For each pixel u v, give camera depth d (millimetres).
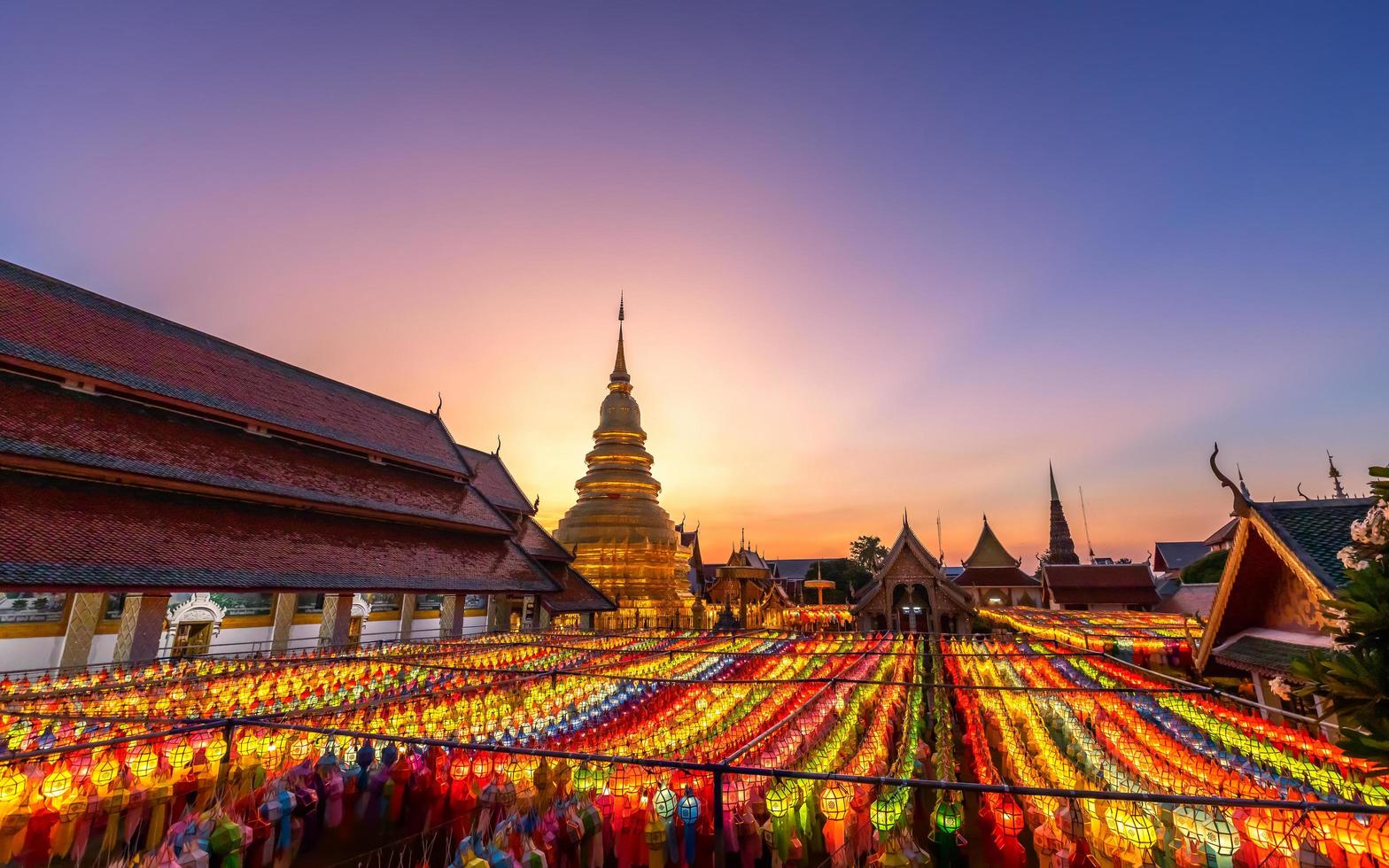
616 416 62500
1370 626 5375
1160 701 13734
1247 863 6684
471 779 9141
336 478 32875
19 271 25781
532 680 16078
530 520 50781
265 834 7914
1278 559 11602
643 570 54062
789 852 7820
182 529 23781
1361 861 6129
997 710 14641
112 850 8336
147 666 19609
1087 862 6945
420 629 36531
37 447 21109
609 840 8055
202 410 28109
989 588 76438
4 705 13812
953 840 8195
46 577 18078
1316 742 10266
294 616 29812
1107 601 65625
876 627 56531
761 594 63750
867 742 11234
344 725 11336
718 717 13758
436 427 44125
